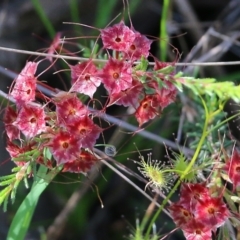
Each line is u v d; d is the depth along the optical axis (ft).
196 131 0.99
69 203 1.11
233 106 1.08
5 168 1.12
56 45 0.96
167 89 0.84
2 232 1.10
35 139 0.82
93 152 0.85
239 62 0.92
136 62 0.85
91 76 0.82
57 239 1.13
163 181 0.84
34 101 0.89
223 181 0.91
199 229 0.83
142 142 1.12
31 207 0.90
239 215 0.84
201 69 1.12
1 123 1.03
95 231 1.17
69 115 0.82
